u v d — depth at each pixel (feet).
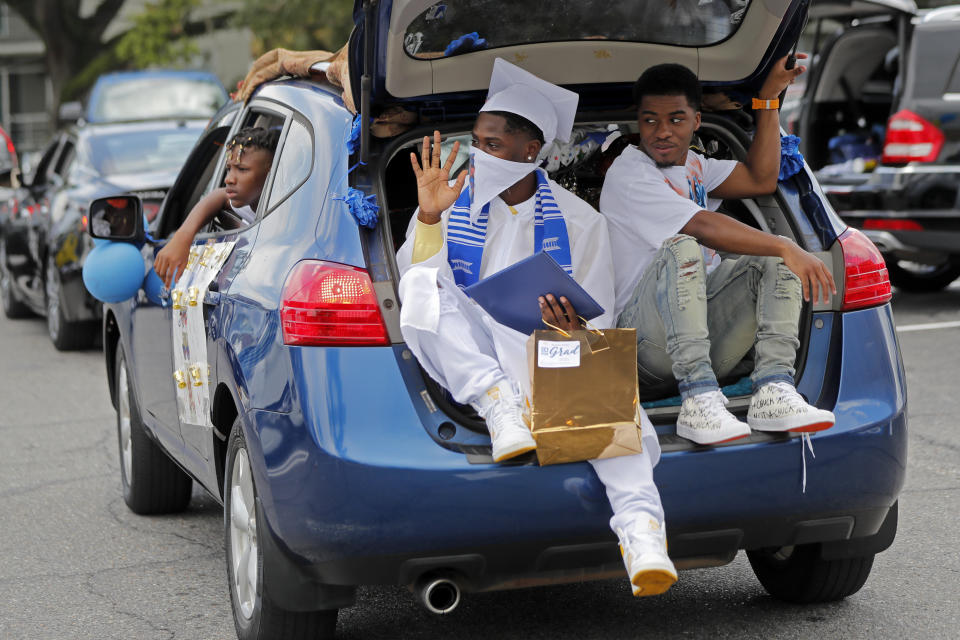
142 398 19.71
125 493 21.71
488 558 12.39
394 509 12.10
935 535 18.44
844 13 38.24
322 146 14.16
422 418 12.43
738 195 15.35
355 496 12.12
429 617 15.61
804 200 14.89
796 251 13.24
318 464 12.26
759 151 15.14
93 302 38.55
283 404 12.70
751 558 16.15
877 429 13.25
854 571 15.08
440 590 12.77
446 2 13.16
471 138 15.89
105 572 18.21
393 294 12.79
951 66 35.88
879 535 14.47
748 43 14.75
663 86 14.57
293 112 15.55
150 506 21.15
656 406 13.98
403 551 12.21
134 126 42.16
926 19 36.17
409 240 13.84
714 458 12.70
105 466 25.00
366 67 13.50
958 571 16.88
